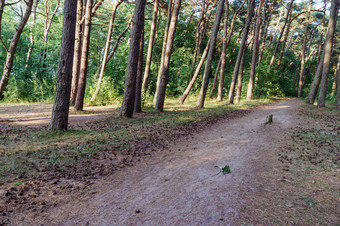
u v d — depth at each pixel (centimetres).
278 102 2612
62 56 830
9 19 2542
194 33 3500
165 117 1330
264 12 3353
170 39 1532
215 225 331
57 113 852
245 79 3158
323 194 419
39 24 2819
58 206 386
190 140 870
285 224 329
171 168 573
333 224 328
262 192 432
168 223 339
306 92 4188
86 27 1430
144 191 447
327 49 1625
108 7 2956
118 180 498
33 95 2061
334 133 921
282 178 498
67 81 849
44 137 786
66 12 808
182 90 3155
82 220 348
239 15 3841
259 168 562
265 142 814
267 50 3809
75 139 788
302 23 3953
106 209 380
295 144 776
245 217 349
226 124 1196
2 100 1903
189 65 3284
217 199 408
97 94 1919
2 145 677
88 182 479
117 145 751
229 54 3738
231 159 636
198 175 525
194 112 1599
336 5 1554
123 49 2789
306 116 1377
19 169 517
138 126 1063
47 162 569
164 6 2623
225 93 3281
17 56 2420
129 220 349
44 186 451
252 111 1742
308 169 546
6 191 418
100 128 990
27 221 339
